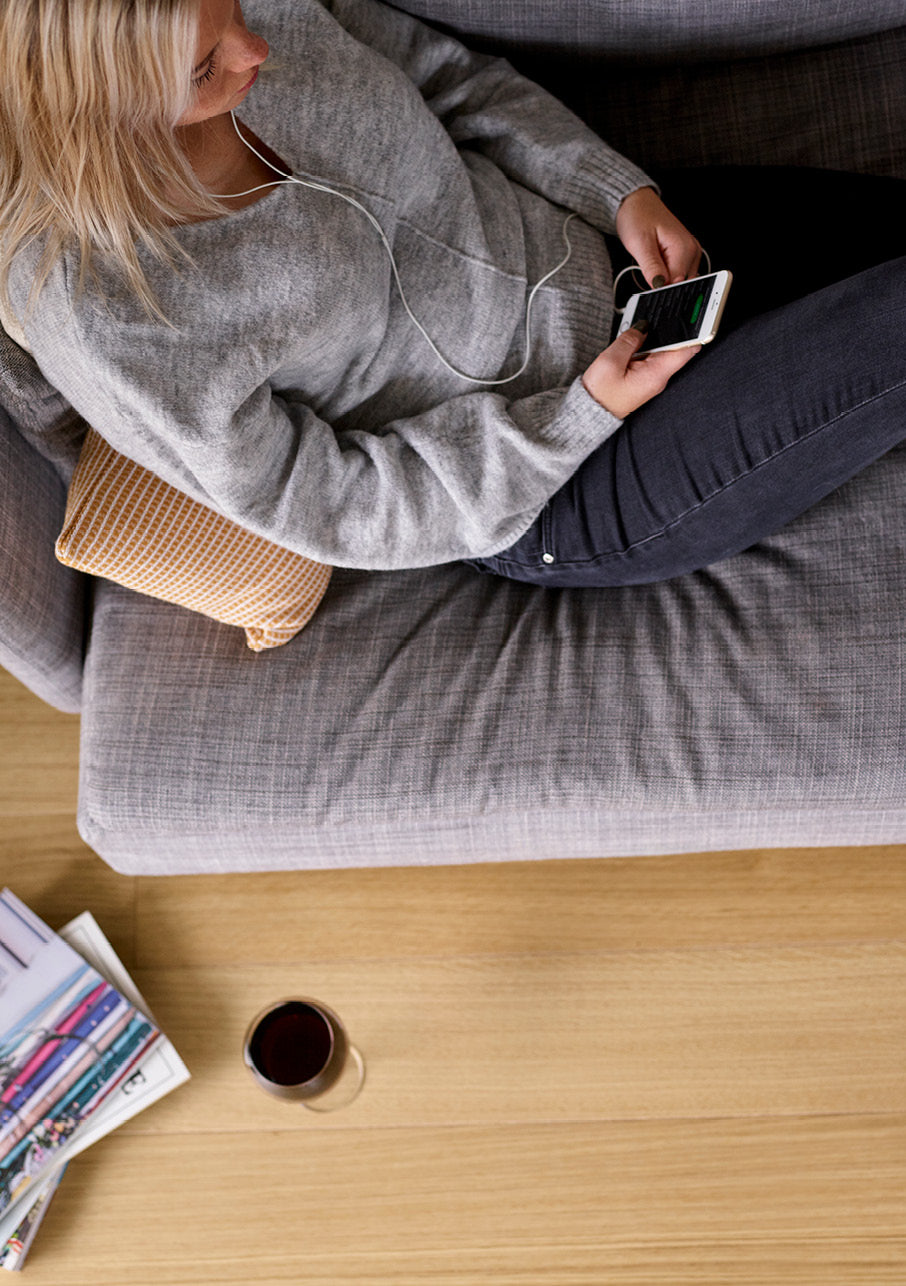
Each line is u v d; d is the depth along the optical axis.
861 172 1.35
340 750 1.19
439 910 1.50
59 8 0.72
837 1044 1.40
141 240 0.87
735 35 1.33
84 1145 1.36
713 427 1.04
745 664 1.15
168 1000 1.48
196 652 1.24
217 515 1.11
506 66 1.26
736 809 1.16
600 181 1.15
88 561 1.09
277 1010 1.22
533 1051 1.43
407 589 1.26
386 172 1.03
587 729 1.16
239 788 1.19
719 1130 1.38
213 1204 1.40
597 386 1.05
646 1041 1.42
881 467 1.18
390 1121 1.42
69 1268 1.38
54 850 1.56
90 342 0.87
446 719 1.19
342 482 1.04
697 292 1.04
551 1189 1.38
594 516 1.13
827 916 1.45
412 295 1.06
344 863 1.33
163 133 0.83
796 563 1.17
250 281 0.91
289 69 1.01
